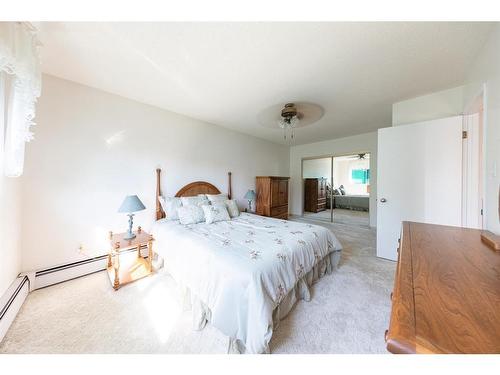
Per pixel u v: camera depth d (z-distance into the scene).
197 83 2.12
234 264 1.38
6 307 1.37
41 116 1.90
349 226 4.58
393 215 2.55
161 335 1.35
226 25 1.32
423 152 2.30
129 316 1.53
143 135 2.64
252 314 1.19
